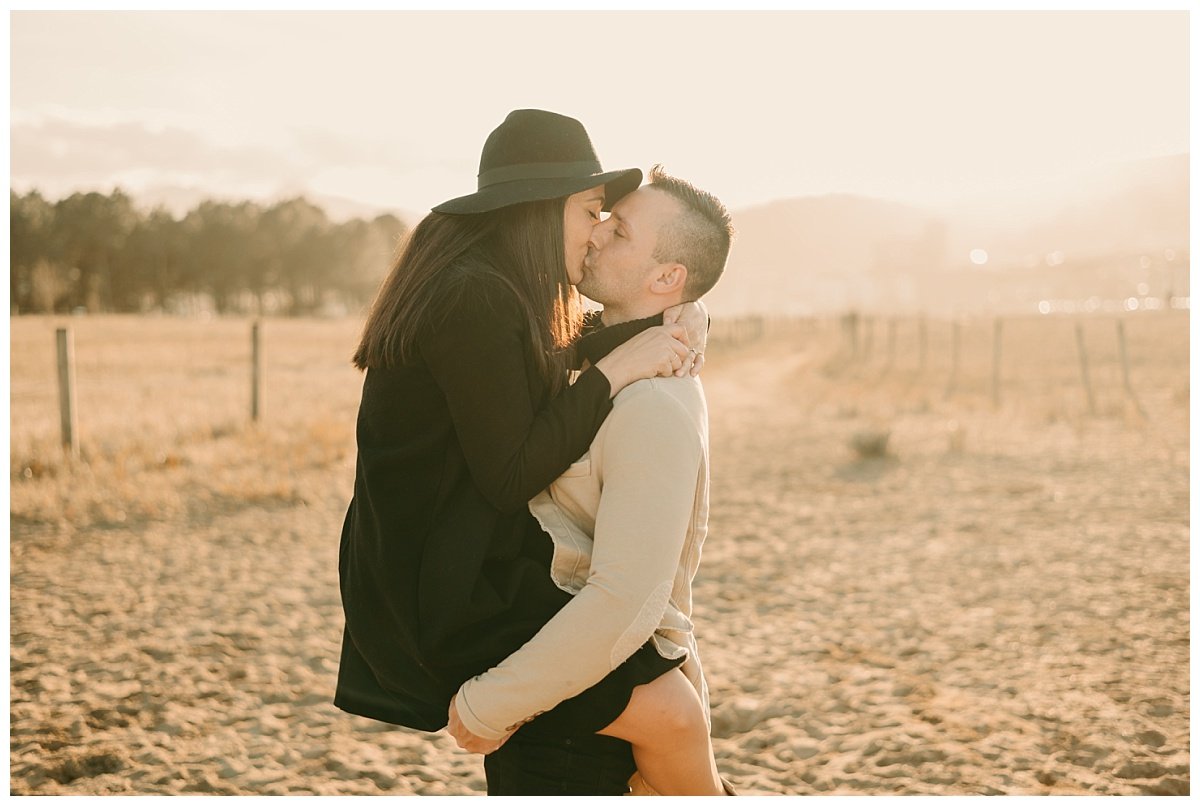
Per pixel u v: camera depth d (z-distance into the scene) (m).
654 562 1.68
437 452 1.79
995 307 199.38
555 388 1.84
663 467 1.72
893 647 4.90
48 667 4.50
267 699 4.20
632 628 1.68
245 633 5.09
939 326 63.16
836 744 3.68
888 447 12.23
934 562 6.79
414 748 3.73
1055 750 3.54
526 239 1.88
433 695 1.81
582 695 1.79
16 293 71.06
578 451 1.75
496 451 1.69
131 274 95.50
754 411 19.11
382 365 1.85
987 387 22.33
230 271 100.00
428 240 1.90
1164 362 27.98
